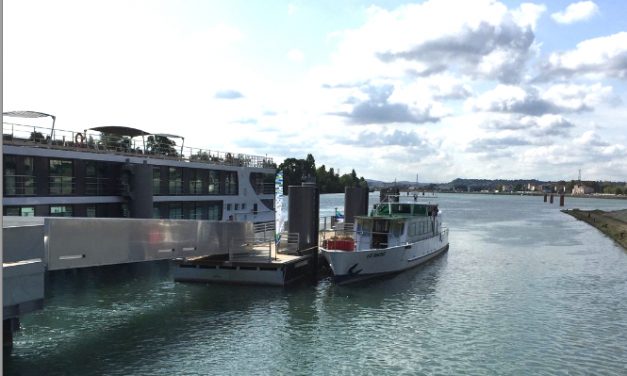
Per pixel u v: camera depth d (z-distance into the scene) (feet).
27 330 74.49
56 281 108.88
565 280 124.26
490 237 233.76
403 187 279.08
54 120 117.50
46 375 58.54
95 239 75.97
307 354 68.49
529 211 518.78
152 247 87.35
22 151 96.58
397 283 116.98
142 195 117.60
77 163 108.58
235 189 157.58
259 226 164.35
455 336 77.30
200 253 99.76
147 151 143.33
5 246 61.82
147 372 60.70
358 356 68.18
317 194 120.88
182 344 70.74
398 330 79.92
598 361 67.72
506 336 77.77
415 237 139.85
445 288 112.37
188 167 136.77
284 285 106.42
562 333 79.71
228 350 69.15
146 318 82.48
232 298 96.73
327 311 90.12
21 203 96.58
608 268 143.43
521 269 139.85
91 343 69.77
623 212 433.89
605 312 92.94
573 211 465.88
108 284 106.73
